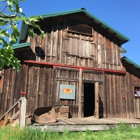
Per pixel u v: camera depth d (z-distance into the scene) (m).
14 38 2.54
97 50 13.55
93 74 12.94
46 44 12.08
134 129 10.30
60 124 8.69
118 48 14.41
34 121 9.03
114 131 9.39
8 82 10.68
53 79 11.77
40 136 7.34
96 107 12.05
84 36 13.40
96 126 9.51
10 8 2.60
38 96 11.20
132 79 14.16
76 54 12.79
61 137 7.94
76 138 7.95
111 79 13.48
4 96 10.43
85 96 18.03
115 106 13.09
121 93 13.53
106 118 12.30
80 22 13.48
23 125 7.62
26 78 11.12
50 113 9.80
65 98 11.78
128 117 13.12
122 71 13.89
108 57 13.80
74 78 12.30
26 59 11.33
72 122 9.45
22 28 12.12
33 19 2.71
